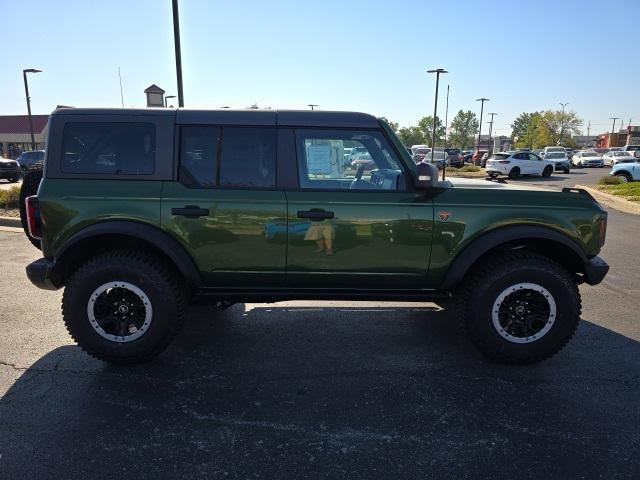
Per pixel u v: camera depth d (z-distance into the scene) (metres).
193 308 5.29
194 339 4.45
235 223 3.73
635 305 5.52
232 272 3.82
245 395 3.45
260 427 3.05
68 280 3.96
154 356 3.87
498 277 3.78
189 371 3.82
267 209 3.72
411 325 4.83
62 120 3.75
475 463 2.71
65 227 3.71
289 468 2.66
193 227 3.72
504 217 3.78
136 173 3.75
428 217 3.75
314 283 3.91
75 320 3.75
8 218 10.28
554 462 2.72
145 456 2.76
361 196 3.75
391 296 3.94
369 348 4.27
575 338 4.52
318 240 3.76
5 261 7.23
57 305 5.33
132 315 3.81
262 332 4.63
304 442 2.90
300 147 3.81
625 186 19.66
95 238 3.83
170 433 2.98
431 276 3.87
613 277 6.75
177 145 3.75
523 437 2.96
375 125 3.80
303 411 3.25
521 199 3.83
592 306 5.46
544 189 4.00
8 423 3.06
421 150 43.62
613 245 9.06
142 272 3.70
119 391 3.49
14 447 2.82
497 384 3.63
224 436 2.96
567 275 3.80
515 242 4.03
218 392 3.49
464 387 3.58
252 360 4.02
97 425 3.06
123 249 3.92
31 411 3.21
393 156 3.82
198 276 3.83
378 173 3.88
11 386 3.54
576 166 46.06
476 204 3.79
